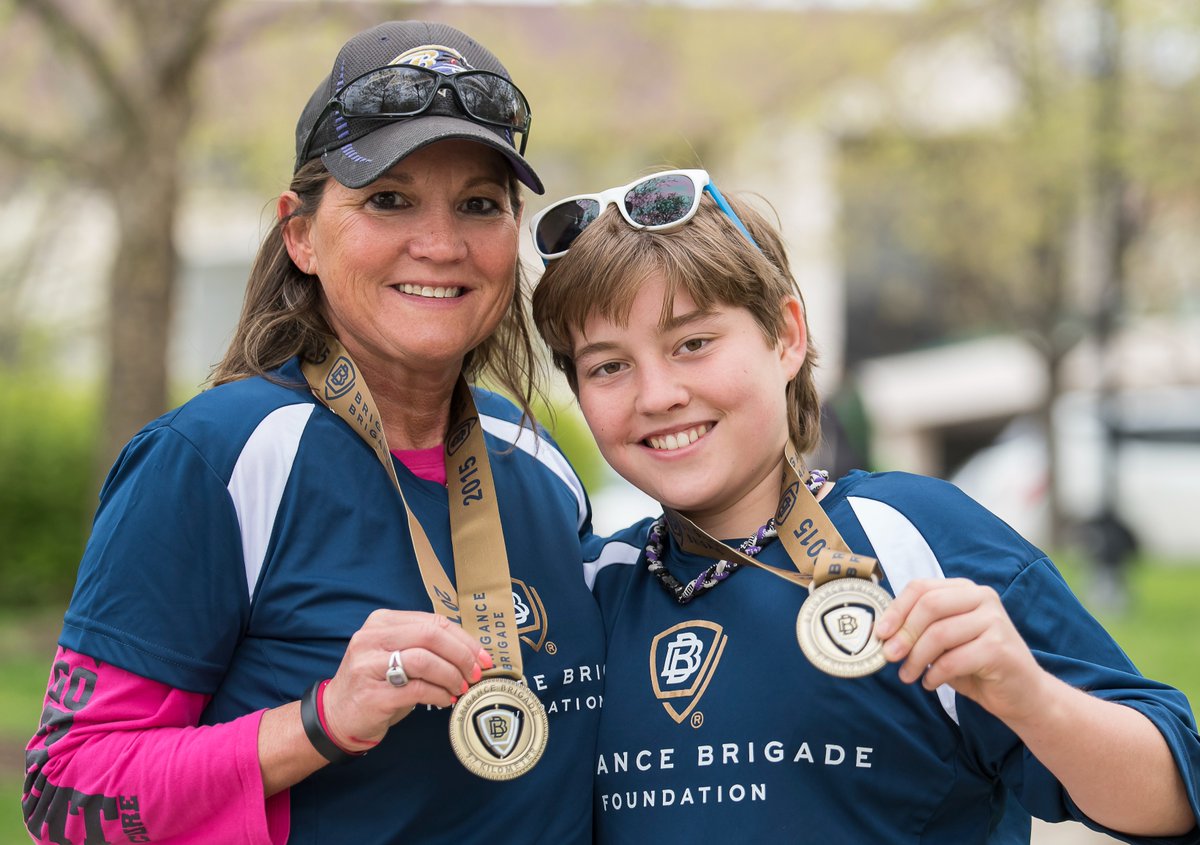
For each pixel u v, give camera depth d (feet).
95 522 7.06
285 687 6.86
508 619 7.25
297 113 28.76
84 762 6.56
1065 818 6.56
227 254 52.60
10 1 24.40
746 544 7.29
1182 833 6.33
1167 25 38.34
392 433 7.76
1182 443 52.19
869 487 7.26
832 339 64.08
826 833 6.73
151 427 7.07
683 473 7.22
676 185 7.28
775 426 7.34
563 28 32.96
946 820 6.83
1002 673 5.87
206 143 30.19
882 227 50.72
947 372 68.28
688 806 6.93
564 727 7.35
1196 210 47.06
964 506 7.09
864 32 39.37
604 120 34.12
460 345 7.36
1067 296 49.60
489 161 7.33
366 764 6.84
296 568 6.96
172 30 23.27
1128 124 40.63
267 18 25.30
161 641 6.69
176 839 6.52
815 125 42.68
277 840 6.73
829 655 6.23
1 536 33.53
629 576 7.82
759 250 7.45
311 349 7.66
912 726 6.73
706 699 7.03
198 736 6.53
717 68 36.47
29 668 26.17
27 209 36.01
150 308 24.67
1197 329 57.93
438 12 29.30
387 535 7.21
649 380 7.15
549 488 8.19
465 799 7.00
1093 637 6.77
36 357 37.73
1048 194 43.93
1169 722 6.32
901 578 6.84
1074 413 54.03
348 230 7.21
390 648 6.24
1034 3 39.32
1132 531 49.73
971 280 51.57
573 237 7.63
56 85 29.17
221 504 6.86
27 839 15.21
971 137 43.93
